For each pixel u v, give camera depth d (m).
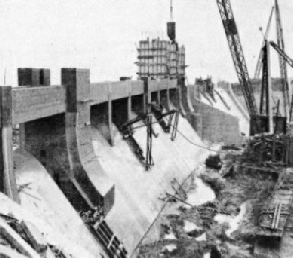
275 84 122.94
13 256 14.98
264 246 35.59
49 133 32.03
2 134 23.05
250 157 62.00
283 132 68.69
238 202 48.12
